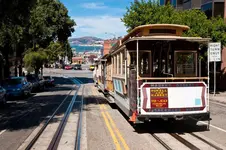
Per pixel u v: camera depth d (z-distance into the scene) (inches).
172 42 481.4
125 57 502.3
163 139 414.6
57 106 799.1
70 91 1359.5
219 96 997.8
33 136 441.7
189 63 491.8
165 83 447.8
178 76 487.5
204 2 1421.0
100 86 1225.4
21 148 372.8
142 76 490.3
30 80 1358.3
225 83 1284.4
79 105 812.6
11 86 1026.1
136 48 482.6
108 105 807.7
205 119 463.2
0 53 1382.9
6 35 1111.6
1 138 433.1
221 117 601.0
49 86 1726.1
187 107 453.7
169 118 459.8
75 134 446.6
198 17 1120.8
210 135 438.6
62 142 396.2
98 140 407.2
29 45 1644.9
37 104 857.5
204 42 483.2
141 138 421.7
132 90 469.7
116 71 642.2
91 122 549.0
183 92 452.8
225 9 1302.9
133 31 513.3
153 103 446.0
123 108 560.7
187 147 368.2
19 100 985.5
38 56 1729.8
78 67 4441.4
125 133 454.9
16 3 673.0
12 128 509.7
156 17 1251.2
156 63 492.4
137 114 446.3
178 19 1129.4
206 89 461.7
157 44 487.8
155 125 518.0
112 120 570.3
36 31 1497.3
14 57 1646.2
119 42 609.0
